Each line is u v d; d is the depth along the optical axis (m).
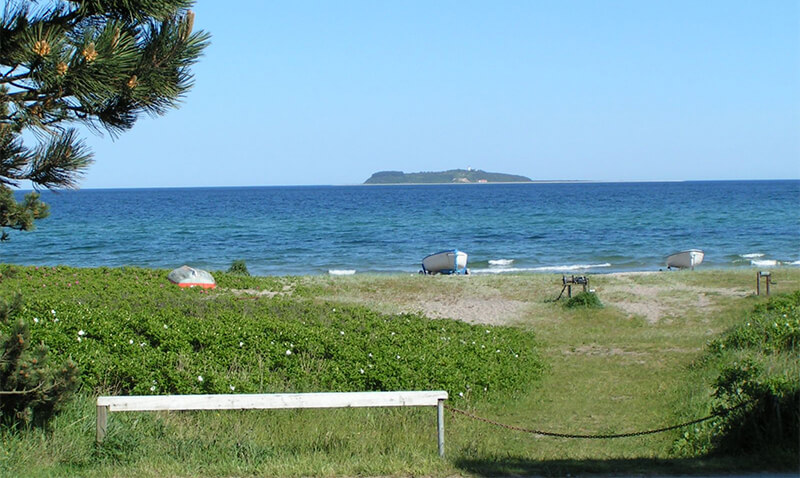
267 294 27.36
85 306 18.78
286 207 126.38
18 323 7.90
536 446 9.95
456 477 7.52
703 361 15.50
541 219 87.81
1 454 7.62
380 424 10.05
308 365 13.70
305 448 8.78
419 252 56.31
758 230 69.12
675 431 10.49
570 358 17.25
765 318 17.78
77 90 6.46
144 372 11.73
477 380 13.37
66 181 7.04
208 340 14.92
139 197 190.88
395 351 14.73
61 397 8.32
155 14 7.00
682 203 120.94
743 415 8.72
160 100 7.34
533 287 29.11
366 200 159.38
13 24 6.41
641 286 28.53
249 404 8.28
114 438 8.19
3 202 6.96
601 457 8.76
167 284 27.25
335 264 50.16
